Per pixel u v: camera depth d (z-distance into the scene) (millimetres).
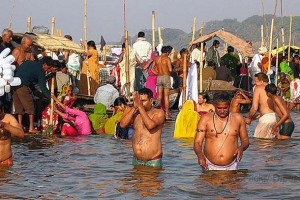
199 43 27766
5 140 10844
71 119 15961
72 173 10125
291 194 8367
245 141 10445
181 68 24391
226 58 28000
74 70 21625
